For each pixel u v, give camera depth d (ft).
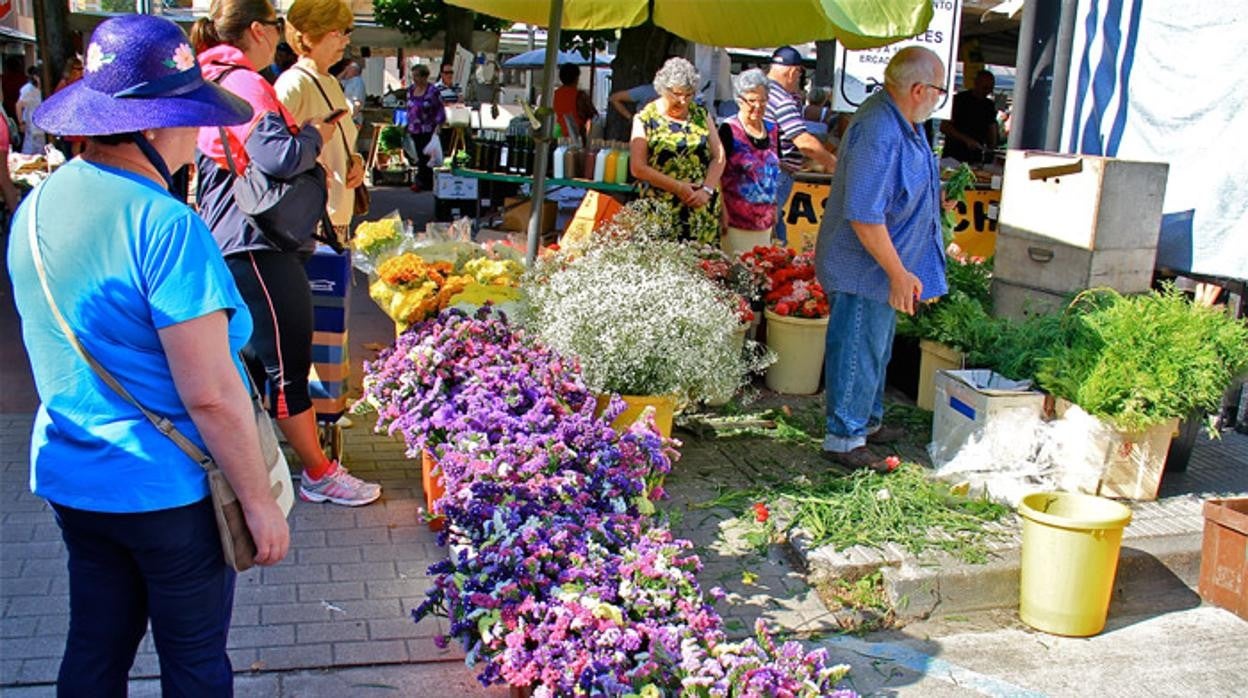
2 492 14.01
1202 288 21.80
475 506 9.73
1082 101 22.84
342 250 13.74
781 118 22.41
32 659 10.48
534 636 8.24
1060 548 12.57
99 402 7.08
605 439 11.55
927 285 15.84
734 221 20.76
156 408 7.16
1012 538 14.07
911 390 20.15
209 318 7.00
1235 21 19.53
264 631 11.35
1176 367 14.96
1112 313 15.96
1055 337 16.24
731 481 15.52
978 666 12.07
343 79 55.98
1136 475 15.48
